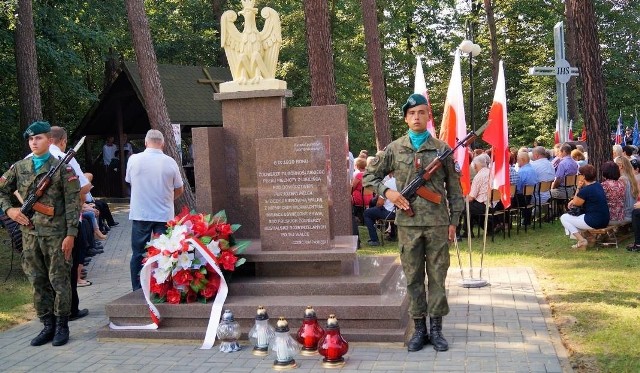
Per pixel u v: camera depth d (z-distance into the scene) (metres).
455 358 5.35
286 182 6.68
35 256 6.34
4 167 22.42
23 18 17.27
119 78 22.02
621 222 10.55
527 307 6.90
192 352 5.89
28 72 17.34
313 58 15.66
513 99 37.22
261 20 29.73
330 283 6.38
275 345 5.36
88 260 10.64
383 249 11.42
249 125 7.59
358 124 32.38
